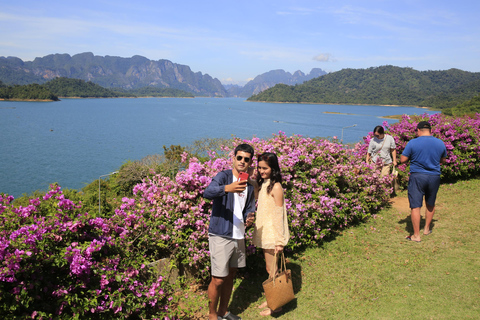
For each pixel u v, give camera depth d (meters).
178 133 101.06
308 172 5.63
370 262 4.61
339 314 3.46
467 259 4.54
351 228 6.03
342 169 6.11
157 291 3.28
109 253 3.18
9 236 2.53
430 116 9.55
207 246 4.02
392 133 9.11
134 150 72.25
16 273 2.36
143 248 3.80
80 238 3.00
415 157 5.30
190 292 3.89
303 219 4.87
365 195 6.44
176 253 3.98
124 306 2.96
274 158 3.44
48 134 100.06
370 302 3.64
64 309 2.67
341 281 4.13
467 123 9.21
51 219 2.80
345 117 192.25
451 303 3.54
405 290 3.85
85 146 77.88
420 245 5.13
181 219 3.96
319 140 6.77
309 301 3.73
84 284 2.71
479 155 8.96
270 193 3.49
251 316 3.54
